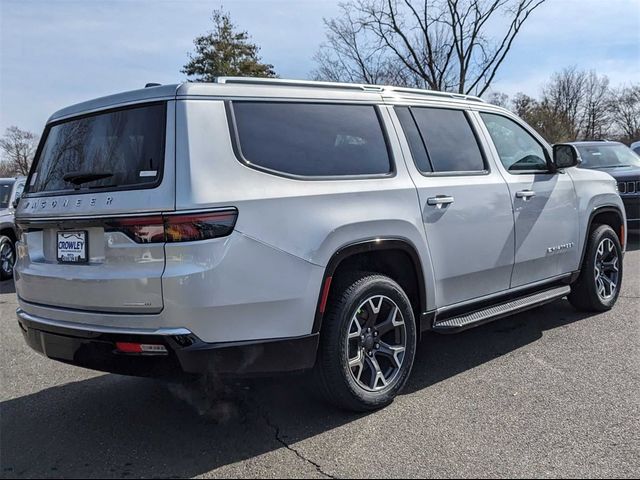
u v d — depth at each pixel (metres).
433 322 4.07
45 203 3.46
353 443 3.23
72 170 3.46
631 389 3.88
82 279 3.13
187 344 2.91
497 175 4.61
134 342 2.97
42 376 4.58
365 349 3.61
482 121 4.73
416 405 3.73
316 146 3.51
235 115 3.24
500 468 2.92
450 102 4.54
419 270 3.89
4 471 3.00
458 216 4.16
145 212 2.94
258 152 3.24
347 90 3.86
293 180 3.30
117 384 4.34
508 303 4.72
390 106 4.04
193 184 2.94
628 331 5.17
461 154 4.41
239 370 3.06
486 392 3.91
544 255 5.00
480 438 3.25
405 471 2.91
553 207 5.08
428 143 4.19
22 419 3.71
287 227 3.18
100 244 3.12
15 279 3.80
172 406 3.86
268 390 4.02
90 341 3.12
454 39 21.34
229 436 3.37
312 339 3.27
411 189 3.87
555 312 5.93
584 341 4.94
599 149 10.98
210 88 3.21
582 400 3.73
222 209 2.96
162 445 3.28
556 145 5.15
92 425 3.58
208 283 2.90
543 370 4.30
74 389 4.26
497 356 4.66
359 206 3.53
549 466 2.93
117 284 3.00
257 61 37.94
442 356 4.73
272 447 3.22
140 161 3.10
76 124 3.55
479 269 4.36
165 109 3.10
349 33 23.08
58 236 3.38
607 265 5.85
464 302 4.32
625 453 3.05
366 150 3.77
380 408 3.68
